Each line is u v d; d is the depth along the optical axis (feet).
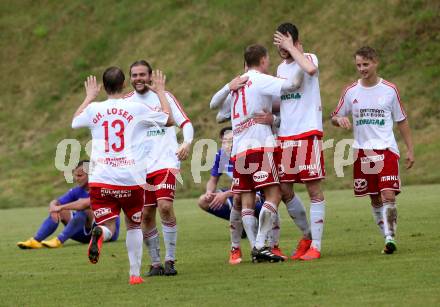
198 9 351.67
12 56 372.58
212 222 161.99
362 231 126.21
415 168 238.27
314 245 99.25
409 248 101.65
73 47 365.61
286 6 329.31
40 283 93.35
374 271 85.51
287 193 101.24
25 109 342.64
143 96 97.81
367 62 100.63
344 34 306.55
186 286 84.74
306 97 99.04
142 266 104.37
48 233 134.10
